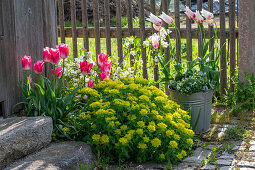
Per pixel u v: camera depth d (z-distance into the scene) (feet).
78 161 9.71
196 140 12.57
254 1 15.75
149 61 17.61
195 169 10.03
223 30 16.42
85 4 16.90
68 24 38.58
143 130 10.33
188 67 14.02
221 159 10.75
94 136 10.20
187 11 13.48
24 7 13.24
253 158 10.68
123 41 20.40
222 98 17.13
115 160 10.88
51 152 10.08
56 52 11.51
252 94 16.11
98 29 16.79
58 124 11.82
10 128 9.91
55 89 12.57
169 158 10.36
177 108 11.59
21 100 13.20
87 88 11.21
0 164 9.10
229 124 14.37
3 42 12.17
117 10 16.34
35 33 13.92
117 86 11.11
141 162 10.75
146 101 10.68
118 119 10.83
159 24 12.75
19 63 13.02
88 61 13.55
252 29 15.99
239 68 16.61
